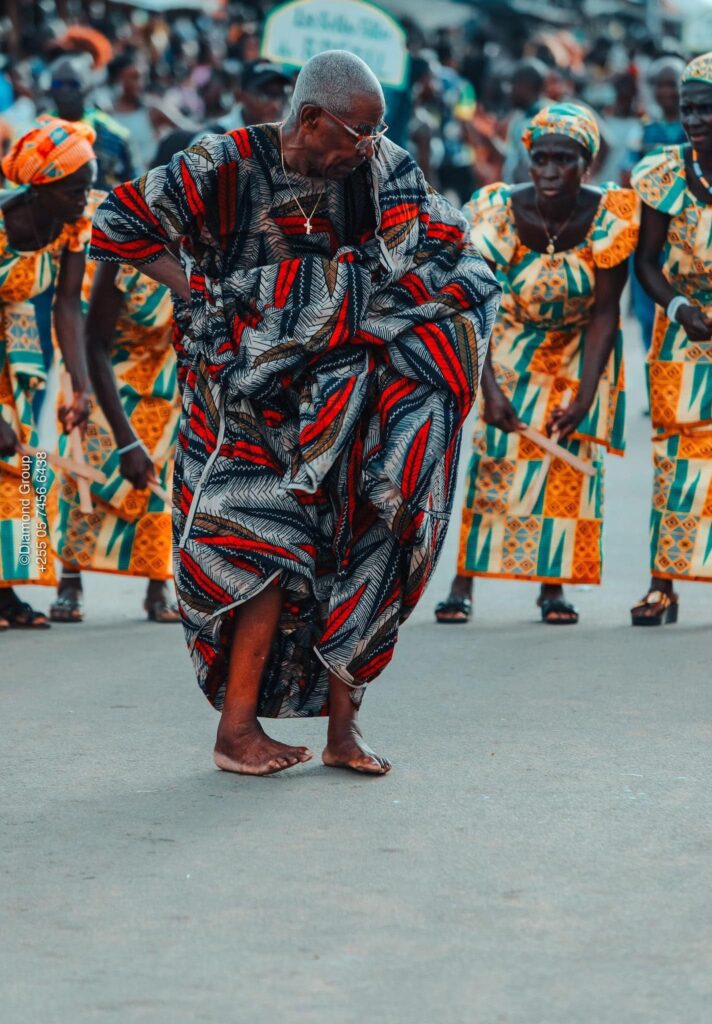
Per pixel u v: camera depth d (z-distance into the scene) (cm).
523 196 720
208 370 483
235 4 3183
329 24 1332
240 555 478
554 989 353
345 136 461
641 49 2106
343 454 479
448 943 377
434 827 455
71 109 1066
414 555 485
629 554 914
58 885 413
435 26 2800
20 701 600
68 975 361
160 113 1331
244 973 361
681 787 493
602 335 727
